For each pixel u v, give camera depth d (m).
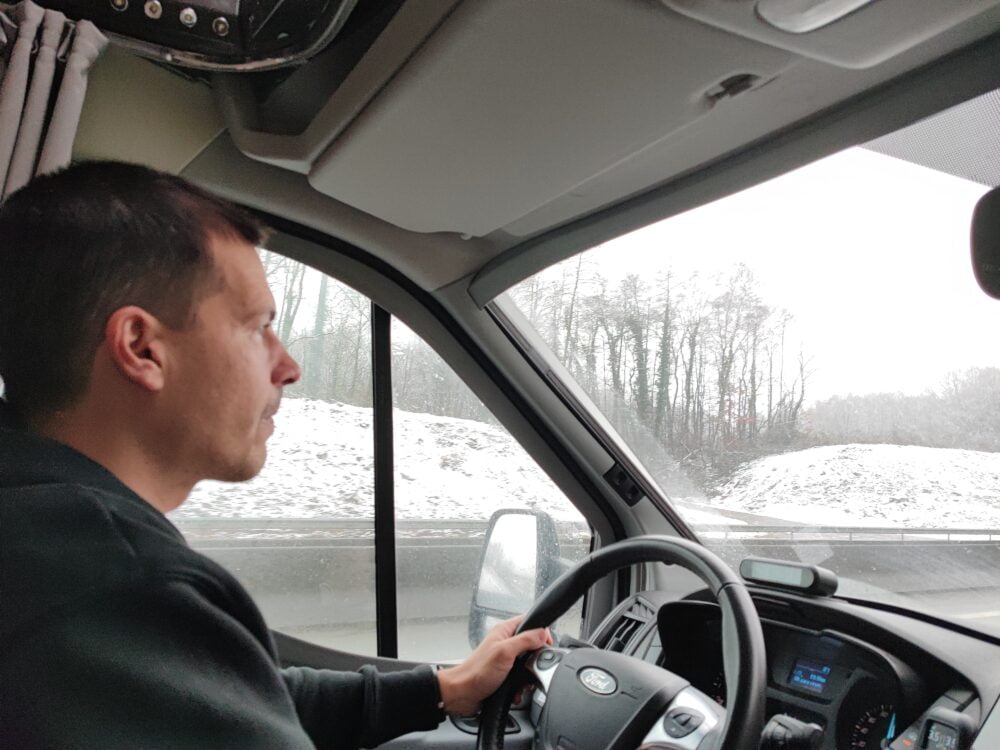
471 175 1.84
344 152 1.76
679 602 2.00
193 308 0.85
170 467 0.86
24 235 0.81
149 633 0.67
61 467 0.73
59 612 0.64
